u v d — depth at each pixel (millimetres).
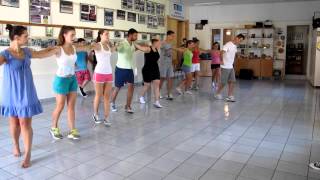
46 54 3529
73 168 3215
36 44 6480
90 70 7797
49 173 3084
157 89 6324
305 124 5129
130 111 5793
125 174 3084
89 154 3627
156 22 10906
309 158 3561
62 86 3967
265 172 3160
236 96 7949
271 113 5957
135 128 4762
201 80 11312
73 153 3650
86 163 3352
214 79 9422
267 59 12445
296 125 5059
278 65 12805
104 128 4734
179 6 12688
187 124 5047
